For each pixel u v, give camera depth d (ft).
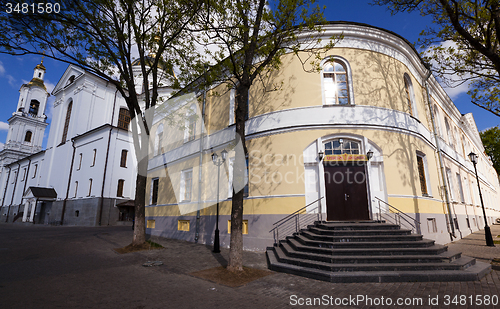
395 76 39.78
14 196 140.46
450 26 30.27
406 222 33.86
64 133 114.01
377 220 31.42
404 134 37.52
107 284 19.43
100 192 89.35
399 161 35.83
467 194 64.28
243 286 19.71
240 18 26.71
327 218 33.65
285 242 32.71
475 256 29.76
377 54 39.24
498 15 25.55
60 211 100.99
